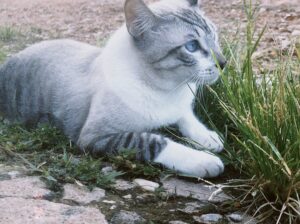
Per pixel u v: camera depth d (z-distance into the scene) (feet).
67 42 4.20
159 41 3.57
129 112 3.58
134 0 3.53
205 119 3.91
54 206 3.01
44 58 4.09
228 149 3.44
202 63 3.62
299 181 2.99
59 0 10.08
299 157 3.08
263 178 3.13
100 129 3.58
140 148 3.47
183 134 3.80
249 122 3.13
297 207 3.00
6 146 3.56
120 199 3.13
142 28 3.58
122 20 8.45
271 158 2.98
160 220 2.99
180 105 3.74
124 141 3.51
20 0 10.25
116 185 3.25
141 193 3.19
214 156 3.38
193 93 3.65
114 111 3.58
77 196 3.12
